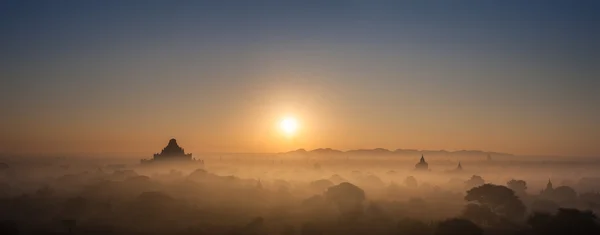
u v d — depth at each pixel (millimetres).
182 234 180750
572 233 175000
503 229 183125
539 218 187125
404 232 179250
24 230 184375
